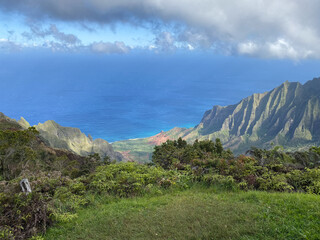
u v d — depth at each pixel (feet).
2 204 26.32
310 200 27.94
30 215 25.96
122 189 37.24
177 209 28.68
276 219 23.88
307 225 22.00
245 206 27.96
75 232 25.73
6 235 23.35
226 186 37.99
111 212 29.76
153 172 43.24
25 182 28.50
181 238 22.36
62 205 31.07
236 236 21.85
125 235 23.80
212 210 27.53
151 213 28.37
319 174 37.24
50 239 24.81
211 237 22.09
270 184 37.06
